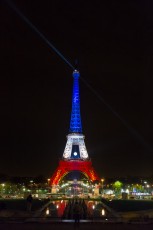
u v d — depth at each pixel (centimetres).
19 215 12450
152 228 8794
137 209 16675
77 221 9350
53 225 9269
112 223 9725
